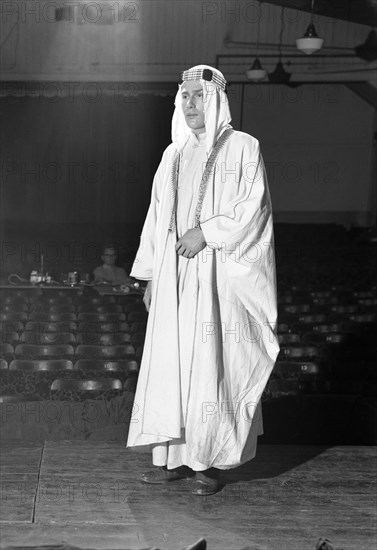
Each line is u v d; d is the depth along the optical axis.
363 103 22.48
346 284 18.00
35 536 3.59
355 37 20.53
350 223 23.05
